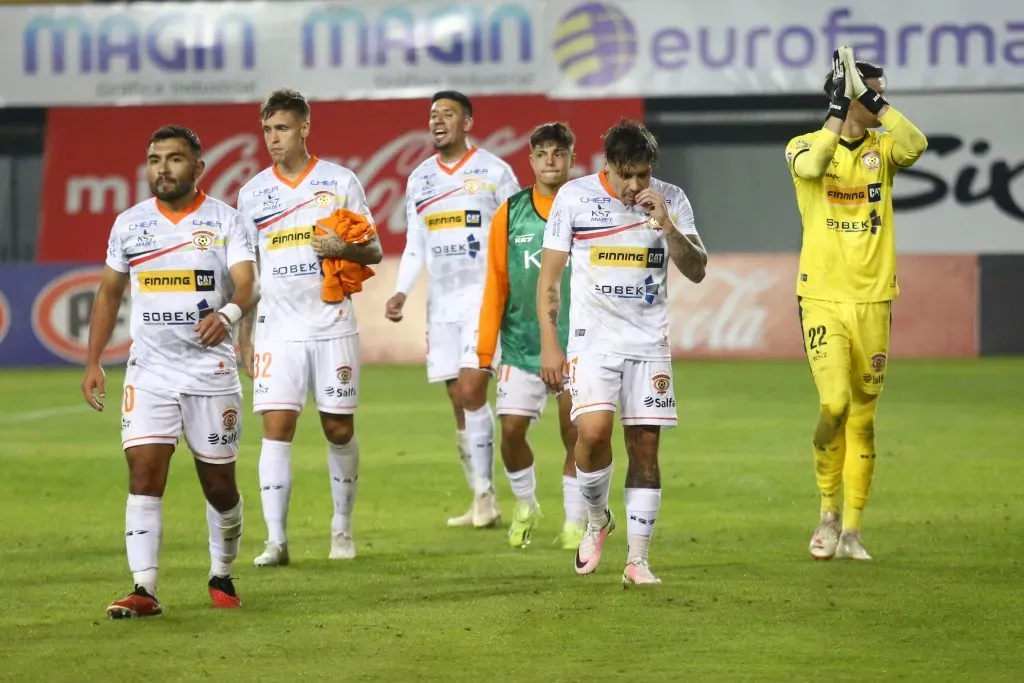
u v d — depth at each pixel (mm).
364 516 32406
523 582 23969
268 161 89812
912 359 80688
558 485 36938
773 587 23125
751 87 87312
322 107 90188
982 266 82812
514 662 18234
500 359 30094
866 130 25781
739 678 17375
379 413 54969
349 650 18969
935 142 87812
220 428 21641
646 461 23297
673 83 87812
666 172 96062
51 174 90500
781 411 53906
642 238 22719
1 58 90000
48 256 89375
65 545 28172
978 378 67375
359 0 88938
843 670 17734
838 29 86688
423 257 33125
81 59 89938
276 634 19984
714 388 63562
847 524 26172
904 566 25078
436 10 88688
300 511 33000
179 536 29391
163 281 21375
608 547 27734
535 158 28078
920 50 86438
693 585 23344
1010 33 86062
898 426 48438
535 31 88188
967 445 43375
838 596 22375
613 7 87812
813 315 25938
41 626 20609
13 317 82312
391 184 88750
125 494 35688
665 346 23078
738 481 36594
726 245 96000
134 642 19516
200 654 18781
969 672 17625
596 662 18219
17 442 47031
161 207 21609
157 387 21328
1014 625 20266
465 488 36594
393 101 90000
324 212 26766
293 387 26578
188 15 89688
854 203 25781
